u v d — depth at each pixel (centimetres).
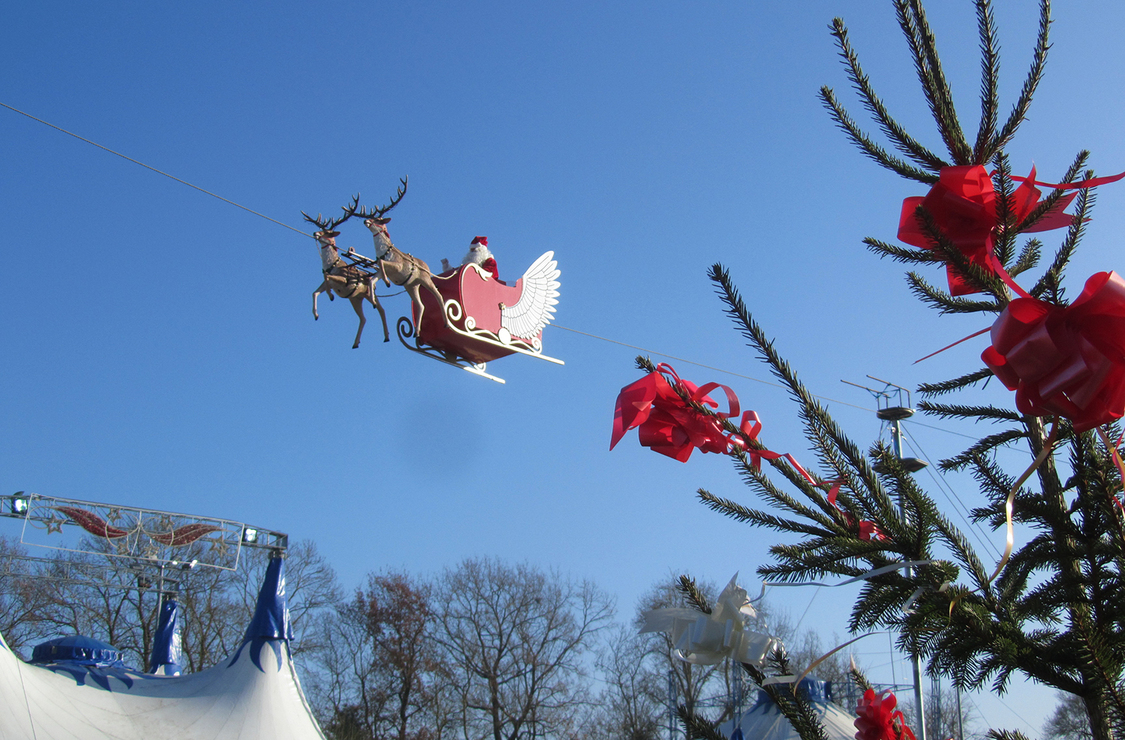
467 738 3403
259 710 1478
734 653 267
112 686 1461
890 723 367
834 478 288
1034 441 316
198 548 2036
